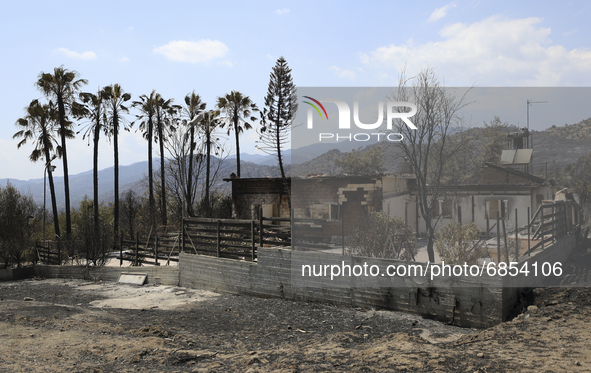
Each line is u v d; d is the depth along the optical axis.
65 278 20.17
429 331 7.57
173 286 14.82
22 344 5.87
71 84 31.70
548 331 5.70
